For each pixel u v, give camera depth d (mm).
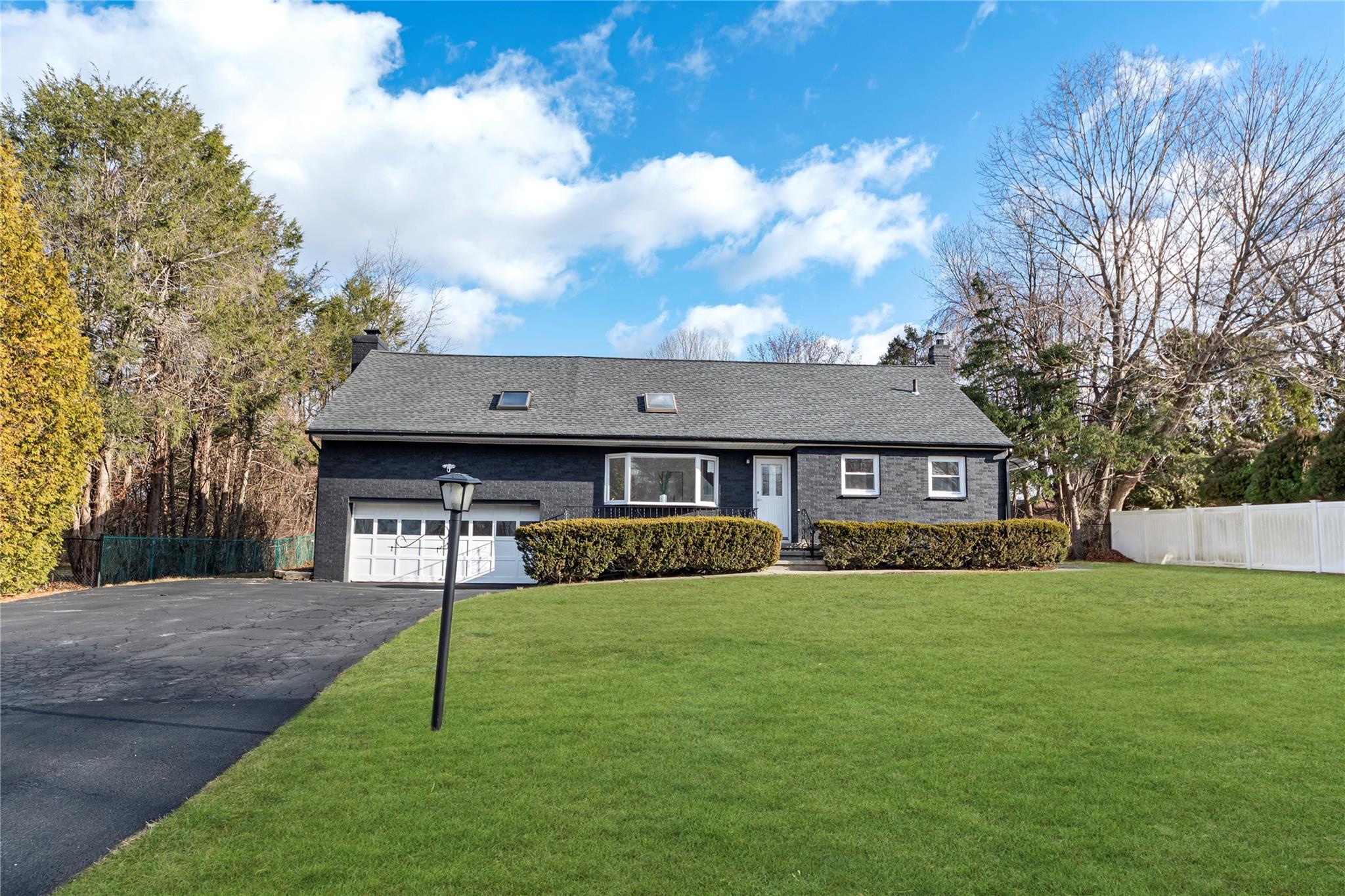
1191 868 4156
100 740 6426
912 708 7062
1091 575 16500
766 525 17984
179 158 25062
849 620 11492
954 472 21703
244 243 27031
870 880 4070
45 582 16828
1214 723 6500
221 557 25562
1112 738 6195
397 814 4895
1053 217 30062
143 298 22734
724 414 22125
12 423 15375
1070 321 30281
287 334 30875
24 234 16047
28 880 4164
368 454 20516
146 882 4094
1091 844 4438
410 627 11289
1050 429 24812
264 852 4414
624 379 23766
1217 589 14070
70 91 23484
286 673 8672
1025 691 7578
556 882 4059
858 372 25516
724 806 4973
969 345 35906
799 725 6562
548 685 7902
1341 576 16203
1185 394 26453
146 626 11625
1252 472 22781
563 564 16688
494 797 5141
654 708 7094
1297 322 24000
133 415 21859
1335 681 7805
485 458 20750
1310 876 4059
